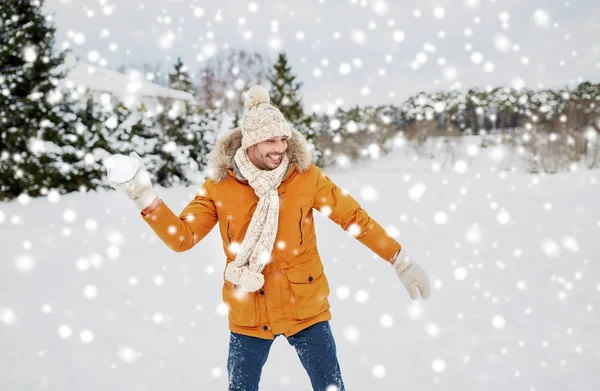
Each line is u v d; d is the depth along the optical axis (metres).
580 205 7.88
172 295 4.01
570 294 3.57
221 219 1.86
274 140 1.80
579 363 2.49
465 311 3.36
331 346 1.81
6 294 3.98
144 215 1.66
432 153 23.77
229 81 23.23
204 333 3.18
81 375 2.57
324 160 22.45
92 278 4.53
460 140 21.94
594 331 2.88
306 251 1.84
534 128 16.09
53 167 12.20
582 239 5.38
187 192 13.74
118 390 2.42
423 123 24.61
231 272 1.74
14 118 11.84
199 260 5.28
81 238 6.49
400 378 2.46
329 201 1.86
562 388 2.27
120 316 3.49
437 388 2.34
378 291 3.95
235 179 1.85
